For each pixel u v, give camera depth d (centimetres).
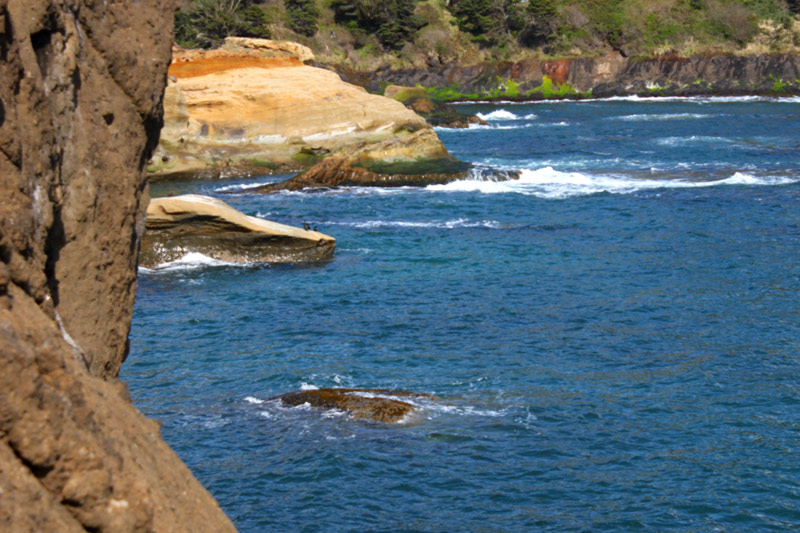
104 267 479
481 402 1320
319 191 3688
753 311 1830
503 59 10331
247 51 4769
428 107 7525
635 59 9994
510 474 1076
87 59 468
